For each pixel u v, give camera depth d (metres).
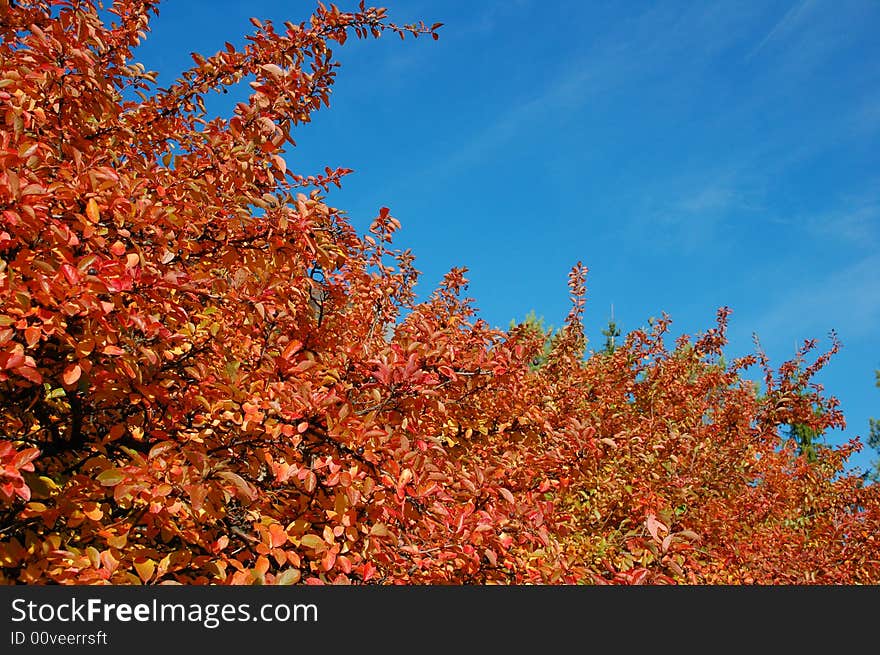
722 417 10.70
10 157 2.46
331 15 4.50
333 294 5.01
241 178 3.64
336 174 4.50
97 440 3.41
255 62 4.54
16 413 3.32
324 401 3.18
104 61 4.00
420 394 3.69
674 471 8.30
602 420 9.14
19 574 2.86
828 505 10.67
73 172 3.06
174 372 3.52
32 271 2.51
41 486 2.99
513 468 4.67
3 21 3.76
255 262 3.73
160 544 3.47
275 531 2.91
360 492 3.12
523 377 5.45
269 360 3.43
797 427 13.94
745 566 7.32
